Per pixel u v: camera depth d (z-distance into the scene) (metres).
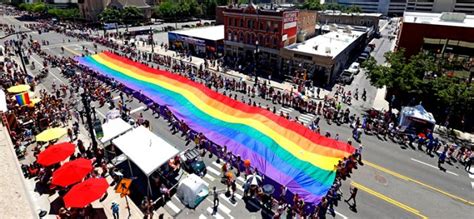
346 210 19.09
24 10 141.25
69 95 36.28
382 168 23.69
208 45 59.72
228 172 22.08
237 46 55.34
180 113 31.33
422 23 35.19
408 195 20.62
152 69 41.97
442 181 22.23
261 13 49.22
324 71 44.38
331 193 19.75
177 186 20.72
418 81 31.34
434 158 25.41
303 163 22.47
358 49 68.56
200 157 23.52
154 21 111.12
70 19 108.31
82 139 26.52
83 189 16.45
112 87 39.94
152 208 17.89
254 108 29.75
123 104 33.12
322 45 52.28
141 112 33.00
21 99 29.66
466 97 28.12
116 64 46.03
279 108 34.91
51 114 29.81
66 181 17.48
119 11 99.00
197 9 117.56
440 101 33.06
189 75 44.62
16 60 52.09
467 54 33.72
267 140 25.17
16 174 11.94
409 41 36.56
